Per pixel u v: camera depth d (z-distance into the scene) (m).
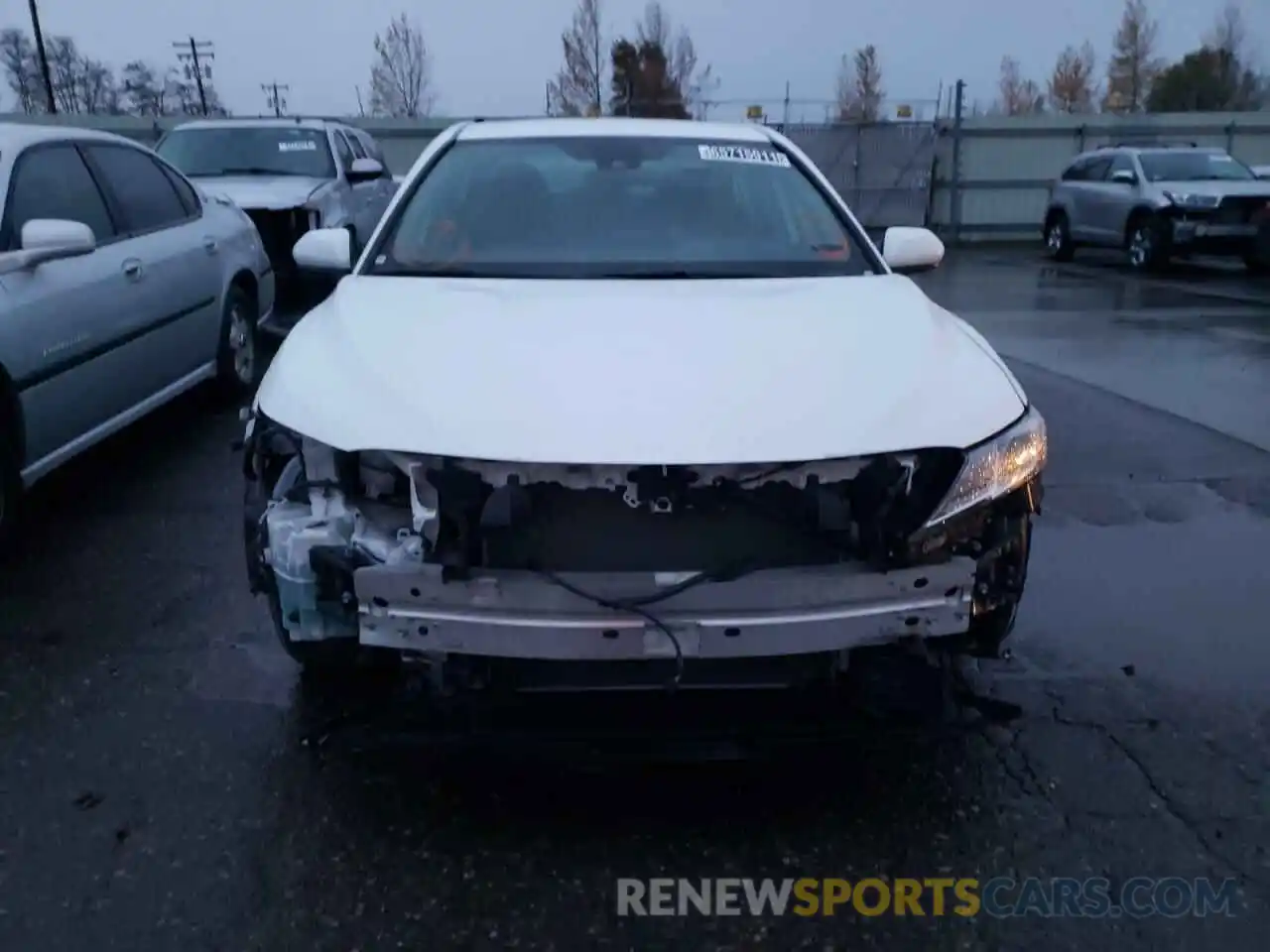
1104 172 18.66
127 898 2.62
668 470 2.57
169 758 3.17
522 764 3.15
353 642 2.95
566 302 3.36
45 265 4.70
